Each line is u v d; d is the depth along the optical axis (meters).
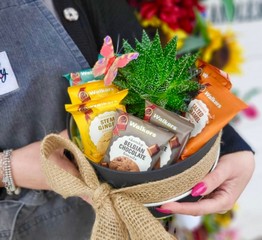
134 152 0.42
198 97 0.46
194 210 0.49
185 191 0.46
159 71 0.44
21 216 0.60
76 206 0.63
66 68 0.56
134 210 0.43
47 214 0.62
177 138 0.42
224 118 0.43
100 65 0.43
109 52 0.43
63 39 0.55
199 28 0.94
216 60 1.00
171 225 0.61
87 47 0.59
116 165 0.43
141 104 0.46
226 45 1.00
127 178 0.43
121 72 0.45
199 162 0.44
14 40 0.53
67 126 0.48
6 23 0.53
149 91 0.44
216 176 0.50
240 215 1.25
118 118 0.43
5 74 0.53
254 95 1.11
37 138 0.59
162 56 0.44
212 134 0.43
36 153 0.54
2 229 0.59
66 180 0.43
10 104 0.54
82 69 0.57
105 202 0.43
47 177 0.45
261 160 1.21
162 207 0.47
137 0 0.90
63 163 0.49
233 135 0.57
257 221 1.27
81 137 0.45
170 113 0.43
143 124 0.42
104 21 0.63
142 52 0.44
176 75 0.44
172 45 0.44
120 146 0.43
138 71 0.44
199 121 0.44
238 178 0.56
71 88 0.47
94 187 0.43
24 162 0.53
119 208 0.43
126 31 0.63
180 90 0.45
